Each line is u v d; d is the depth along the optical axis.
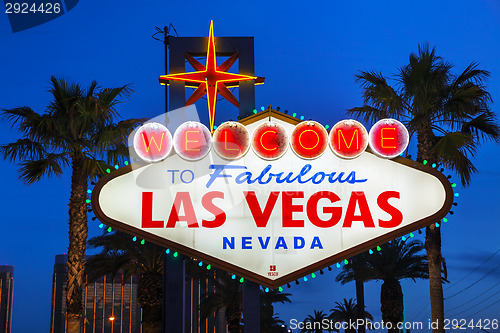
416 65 23.95
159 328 37.47
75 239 24.03
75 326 23.56
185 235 18.11
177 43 21.28
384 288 43.59
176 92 20.97
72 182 24.48
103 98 24.81
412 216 18.14
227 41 21.19
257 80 20.95
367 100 25.20
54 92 24.52
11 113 24.33
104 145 24.59
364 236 18.09
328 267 18.00
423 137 24.06
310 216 18.25
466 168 23.86
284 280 17.91
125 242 37.16
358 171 18.50
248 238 18.14
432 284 23.95
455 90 24.41
